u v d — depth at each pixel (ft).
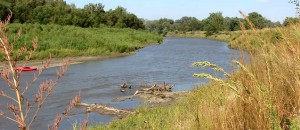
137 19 355.77
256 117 10.25
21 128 7.72
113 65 127.24
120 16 335.26
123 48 180.65
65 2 299.38
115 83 87.30
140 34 289.33
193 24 536.83
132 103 64.03
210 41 334.24
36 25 171.94
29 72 102.37
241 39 11.75
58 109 57.98
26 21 218.59
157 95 69.26
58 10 247.29
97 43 178.29
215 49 212.64
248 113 10.88
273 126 9.69
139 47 215.92
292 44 12.72
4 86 74.74
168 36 502.38
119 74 103.35
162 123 31.78
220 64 118.42
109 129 38.01
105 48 173.99
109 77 97.25
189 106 33.76
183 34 508.12
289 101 11.35
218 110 13.16
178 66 122.93
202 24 532.32
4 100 61.11
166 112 38.99
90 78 94.94
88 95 71.97
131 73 105.50
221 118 12.01
